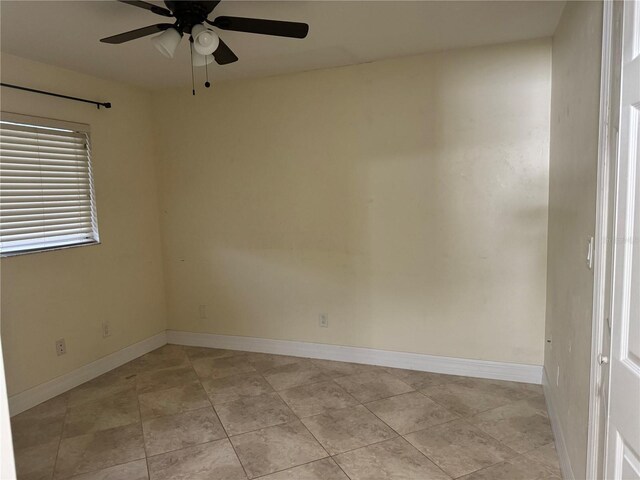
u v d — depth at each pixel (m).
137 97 3.85
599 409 1.48
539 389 3.03
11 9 2.21
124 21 2.39
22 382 2.90
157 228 4.11
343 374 3.38
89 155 3.39
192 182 3.97
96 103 3.41
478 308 3.21
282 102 3.60
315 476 2.15
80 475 2.19
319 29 2.63
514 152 3.00
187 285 4.11
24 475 2.20
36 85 3.00
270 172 3.71
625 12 1.13
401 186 3.32
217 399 3.01
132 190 3.82
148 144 3.99
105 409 2.89
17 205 2.89
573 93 2.07
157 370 3.55
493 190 3.08
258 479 2.13
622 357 1.14
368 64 3.32
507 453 2.30
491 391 3.02
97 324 3.47
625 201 1.12
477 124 3.08
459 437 2.46
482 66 3.02
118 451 2.40
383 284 3.46
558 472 2.14
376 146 3.36
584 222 1.78
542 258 3.01
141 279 3.93
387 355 3.51
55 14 2.29
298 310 3.76
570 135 2.15
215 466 2.25
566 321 2.18
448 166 3.18
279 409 2.84
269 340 3.89
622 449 1.14
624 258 1.13
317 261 3.65
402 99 3.25
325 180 3.55
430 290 3.33
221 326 4.04
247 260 3.88
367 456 2.30
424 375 3.32
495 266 3.13
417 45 2.96
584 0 1.84
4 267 2.79
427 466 2.21
